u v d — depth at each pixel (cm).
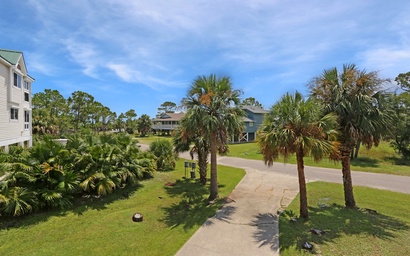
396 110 838
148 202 987
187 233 661
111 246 593
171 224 739
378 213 784
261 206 898
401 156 2105
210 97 938
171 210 881
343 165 866
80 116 5566
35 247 593
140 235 660
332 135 701
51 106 4672
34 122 2933
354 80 777
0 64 1404
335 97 789
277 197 1022
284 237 607
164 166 1733
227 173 1600
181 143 1405
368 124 749
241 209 864
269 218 763
